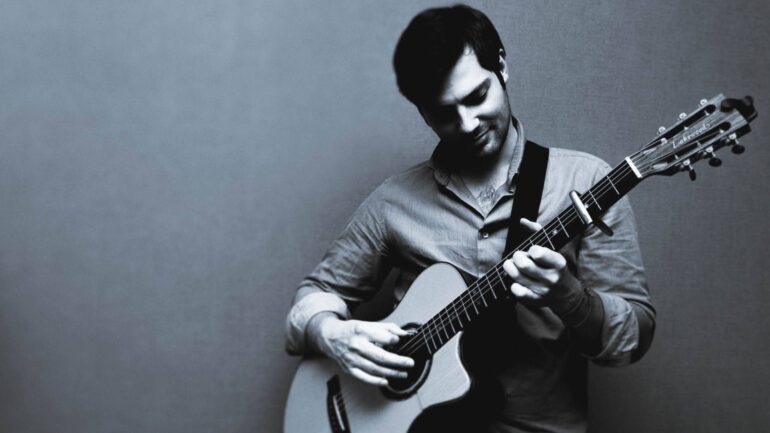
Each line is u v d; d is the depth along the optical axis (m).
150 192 1.77
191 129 1.77
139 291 1.76
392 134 1.76
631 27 1.78
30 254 1.75
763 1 1.83
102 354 1.76
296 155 1.77
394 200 1.44
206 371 1.76
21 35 1.75
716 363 1.79
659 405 1.77
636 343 1.16
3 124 1.75
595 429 1.75
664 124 1.78
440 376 1.24
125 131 1.76
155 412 1.76
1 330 1.75
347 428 1.36
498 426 1.29
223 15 1.77
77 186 1.76
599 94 1.77
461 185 1.35
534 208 1.27
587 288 1.14
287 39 1.77
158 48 1.77
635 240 1.24
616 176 1.05
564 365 1.28
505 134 1.27
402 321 1.31
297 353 1.49
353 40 1.77
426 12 1.27
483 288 1.18
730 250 1.80
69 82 1.76
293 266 1.77
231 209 1.77
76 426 1.75
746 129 0.96
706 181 1.79
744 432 1.79
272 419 1.76
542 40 1.76
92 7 1.76
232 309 1.77
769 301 1.81
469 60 1.21
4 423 1.74
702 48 1.80
